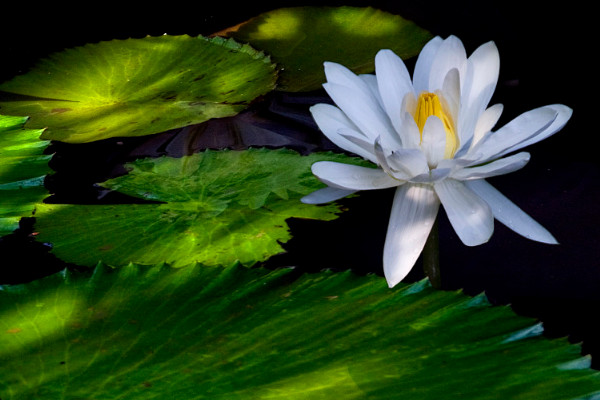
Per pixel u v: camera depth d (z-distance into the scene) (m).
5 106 2.86
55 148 2.80
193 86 2.90
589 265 2.59
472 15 3.37
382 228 2.65
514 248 2.62
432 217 2.52
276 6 3.88
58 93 2.90
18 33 3.59
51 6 3.96
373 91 2.59
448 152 2.53
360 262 2.61
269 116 2.85
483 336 2.46
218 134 2.81
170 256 2.60
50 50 3.35
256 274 2.55
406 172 2.51
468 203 2.51
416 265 2.62
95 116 2.84
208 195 2.69
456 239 2.64
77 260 2.60
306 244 2.63
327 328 2.48
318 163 2.53
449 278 2.59
